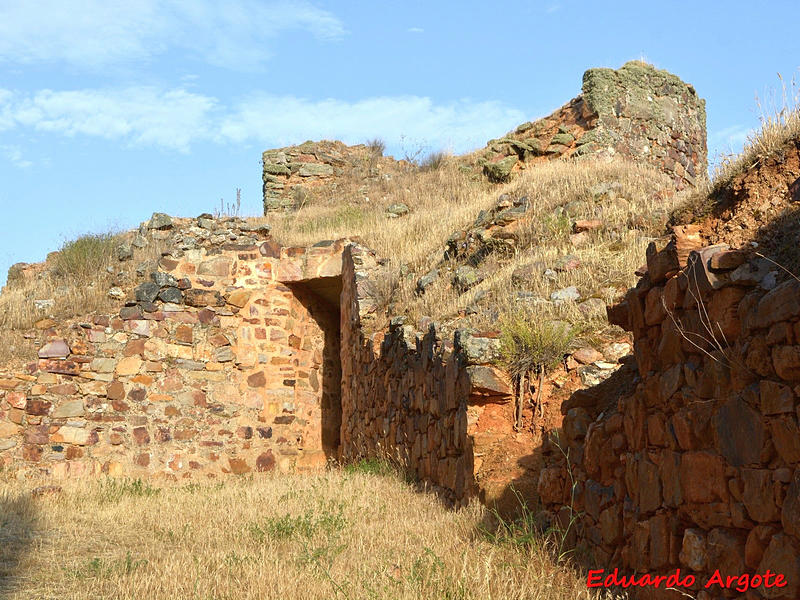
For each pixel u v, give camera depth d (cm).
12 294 1692
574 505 595
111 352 1542
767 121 579
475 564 574
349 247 1603
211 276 1670
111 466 1490
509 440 793
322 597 559
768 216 475
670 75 2366
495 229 1303
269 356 1681
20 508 987
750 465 377
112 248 1761
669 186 1376
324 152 2705
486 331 876
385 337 1300
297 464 1661
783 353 352
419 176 2586
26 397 1462
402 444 1162
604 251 1052
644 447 491
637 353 525
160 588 611
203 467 1565
